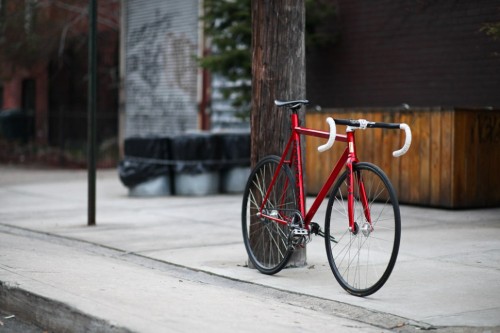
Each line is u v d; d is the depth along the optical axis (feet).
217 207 40.52
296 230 22.00
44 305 19.54
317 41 49.90
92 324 17.79
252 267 24.57
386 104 47.03
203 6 52.08
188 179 46.19
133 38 75.25
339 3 49.90
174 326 17.08
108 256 27.22
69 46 83.15
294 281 22.58
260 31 24.09
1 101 99.35
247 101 52.60
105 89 83.05
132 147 46.34
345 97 49.85
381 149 39.78
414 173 38.24
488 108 37.32
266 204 23.88
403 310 18.94
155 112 72.69
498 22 39.17
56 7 76.79
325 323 17.98
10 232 33.32
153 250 28.02
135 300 19.60
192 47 67.56
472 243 27.99
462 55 42.11
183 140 46.11
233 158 47.26
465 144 36.81
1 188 52.42
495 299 19.93
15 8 75.00
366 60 48.24
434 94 43.91
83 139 80.94
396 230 19.16
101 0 78.59
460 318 18.17
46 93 90.02
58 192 49.49
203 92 66.18
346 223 21.33
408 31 45.42
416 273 23.00
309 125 43.55
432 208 37.60
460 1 42.01
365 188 20.10
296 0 23.99
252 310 18.99
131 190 46.24
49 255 26.53
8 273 22.71
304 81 24.31
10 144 80.64
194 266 24.99
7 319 20.53
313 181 43.55
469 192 37.09
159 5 71.67
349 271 22.75
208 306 19.24
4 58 77.30
